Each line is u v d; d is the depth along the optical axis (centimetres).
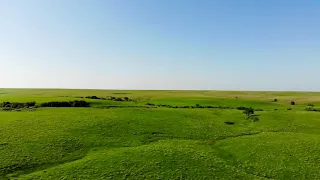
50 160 4209
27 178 3541
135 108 8419
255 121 7288
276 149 4928
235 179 3778
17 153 4294
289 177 3956
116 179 3578
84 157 4434
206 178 3741
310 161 4425
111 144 5119
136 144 5206
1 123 5850
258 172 4134
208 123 6912
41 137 5097
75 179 3534
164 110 8225
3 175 3612
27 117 6519
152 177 3672
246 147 5116
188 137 5834
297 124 7006
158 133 5938
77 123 6166
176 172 3853
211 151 4925
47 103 8581
